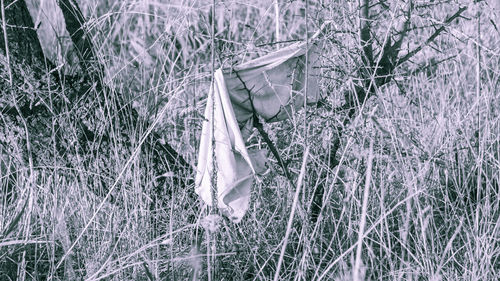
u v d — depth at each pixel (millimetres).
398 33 3004
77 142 2984
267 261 2781
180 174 3096
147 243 2881
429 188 3139
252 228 3002
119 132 3041
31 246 2988
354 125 2840
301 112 3139
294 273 2846
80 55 3104
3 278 2840
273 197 3145
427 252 2695
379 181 3072
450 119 3441
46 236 2850
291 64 2762
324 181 3010
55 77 3045
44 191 3002
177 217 3006
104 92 2998
